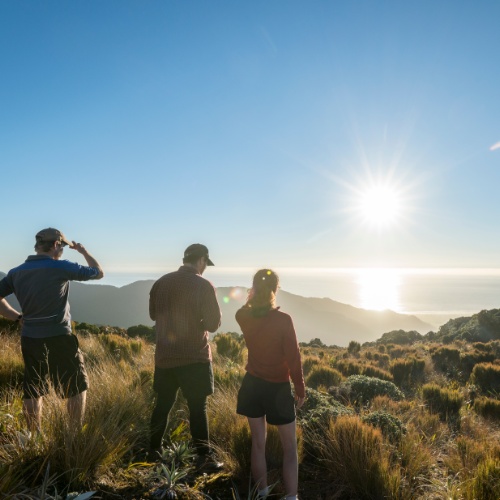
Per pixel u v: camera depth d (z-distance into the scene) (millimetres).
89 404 4086
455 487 3623
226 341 11055
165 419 3873
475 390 10570
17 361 5695
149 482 3152
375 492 3498
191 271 3893
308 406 5492
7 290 3641
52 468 2975
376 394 7637
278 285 3279
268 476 3465
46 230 3727
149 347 10719
